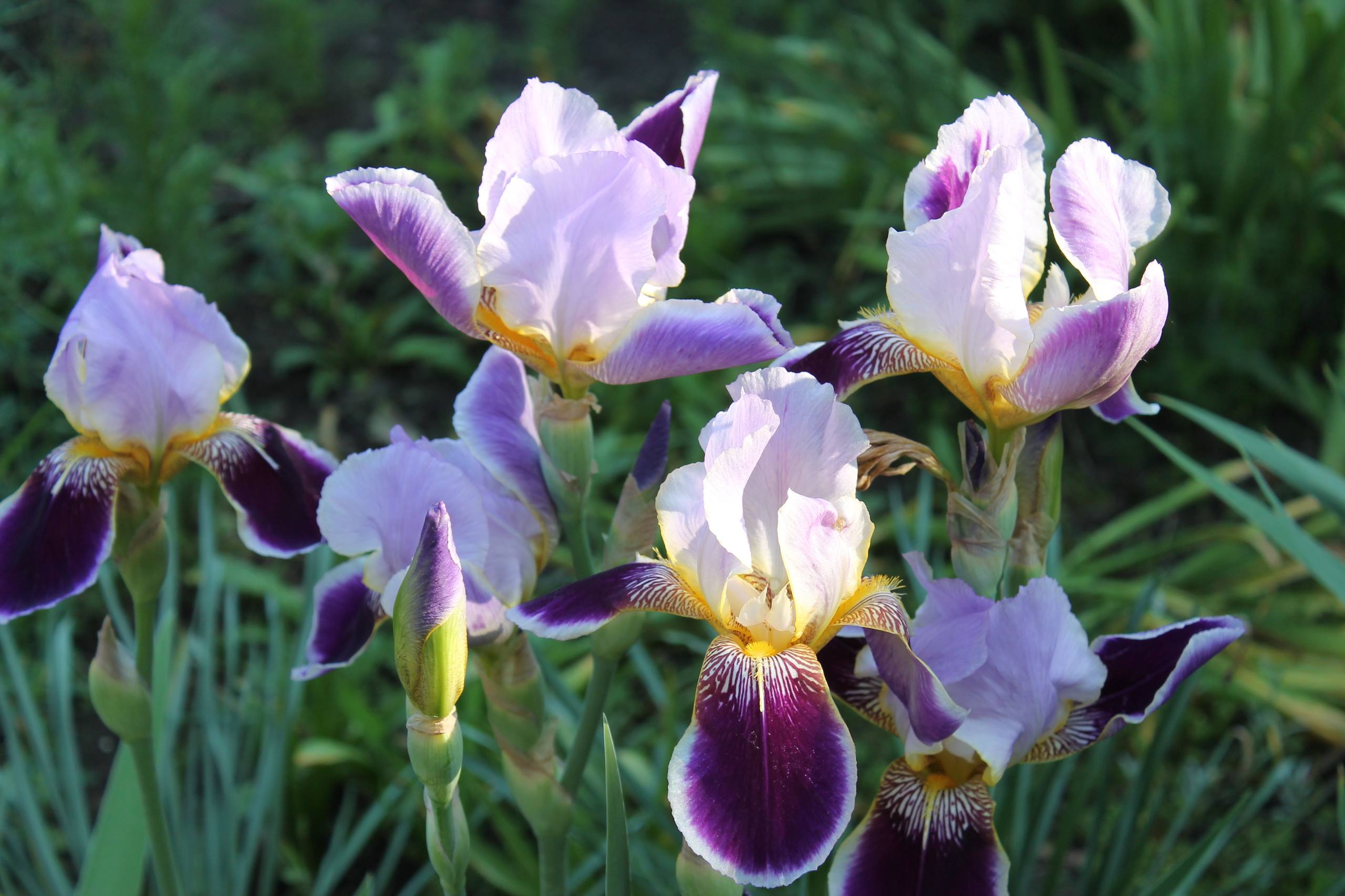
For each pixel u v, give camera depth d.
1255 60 1.46
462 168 1.62
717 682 0.46
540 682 0.54
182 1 1.58
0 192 1.20
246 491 0.57
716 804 0.44
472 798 0.84
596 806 0.72
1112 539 1.11
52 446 1.15
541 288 0.50
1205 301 1.34
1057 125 1.39
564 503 0.53
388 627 1.03
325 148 1.67
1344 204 1.29
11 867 0.79
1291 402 1.30
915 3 1.79
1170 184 1.37
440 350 1.37
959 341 0.49
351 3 1.91
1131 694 0.50
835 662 0.52
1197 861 0.64
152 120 1.28
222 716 0.86
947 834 0.50
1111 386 0.48
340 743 0.91
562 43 1.86
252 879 0.89
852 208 1.53
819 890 0.56
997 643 0.49
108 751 0.98
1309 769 0.97
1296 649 1.04
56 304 1.30
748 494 0.46
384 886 0.76
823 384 0.46
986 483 0.50
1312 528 1.12
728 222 1.47
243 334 1.40
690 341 0.49
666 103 0.53
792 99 1.67
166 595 0.75
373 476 0.52
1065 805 0.93
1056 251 1.15
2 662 1.00
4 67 1.46
